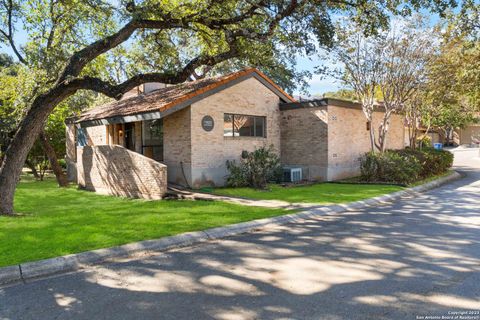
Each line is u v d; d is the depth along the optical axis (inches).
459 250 237.3
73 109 872.3
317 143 647.1
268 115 673.6
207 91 563.2
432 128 1771.7
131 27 440.5
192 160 551.8
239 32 439.5
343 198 456.4
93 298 169.8
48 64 472.1
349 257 224.8
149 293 174.7
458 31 655.8
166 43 568.4
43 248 241.0
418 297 164.6
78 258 223.5
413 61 645.3
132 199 526.0
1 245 248.5
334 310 152.9
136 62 727.1
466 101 1018.7
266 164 575.2
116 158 585.9
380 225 315.9
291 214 354.0
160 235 274.7
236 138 615.5
